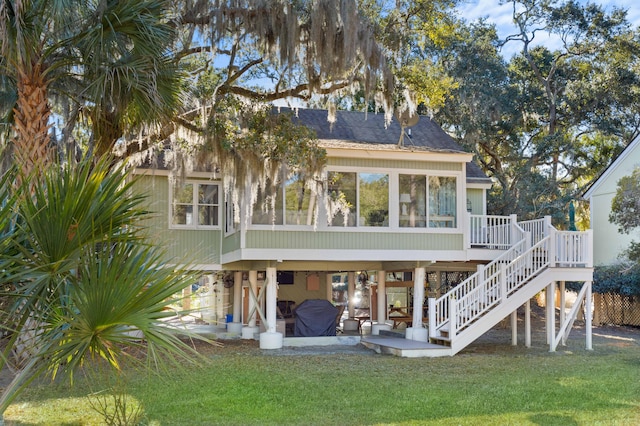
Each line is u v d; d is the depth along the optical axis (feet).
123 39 34.53
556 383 38.19
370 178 57.36
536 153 106.52
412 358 49.01
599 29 113.50
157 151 51.85
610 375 41.09
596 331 73.31
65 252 16.10
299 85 51.39
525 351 54.44
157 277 16.14
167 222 61.93
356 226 56.70
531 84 116.78
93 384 35.94
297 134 49.83
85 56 34.42
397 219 57.62
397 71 54.90
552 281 54.44
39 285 16.24
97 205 16.37
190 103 49.29
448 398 33.81
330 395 34.63
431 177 58.95
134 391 34.99
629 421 28.60
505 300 52.80
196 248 59.72
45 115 32.63
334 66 45.65
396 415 29.96
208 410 30.83
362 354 52.01
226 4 45.37
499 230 61.57
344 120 69.15
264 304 70.64
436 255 58.18
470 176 73.00
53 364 16.66
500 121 108.37
